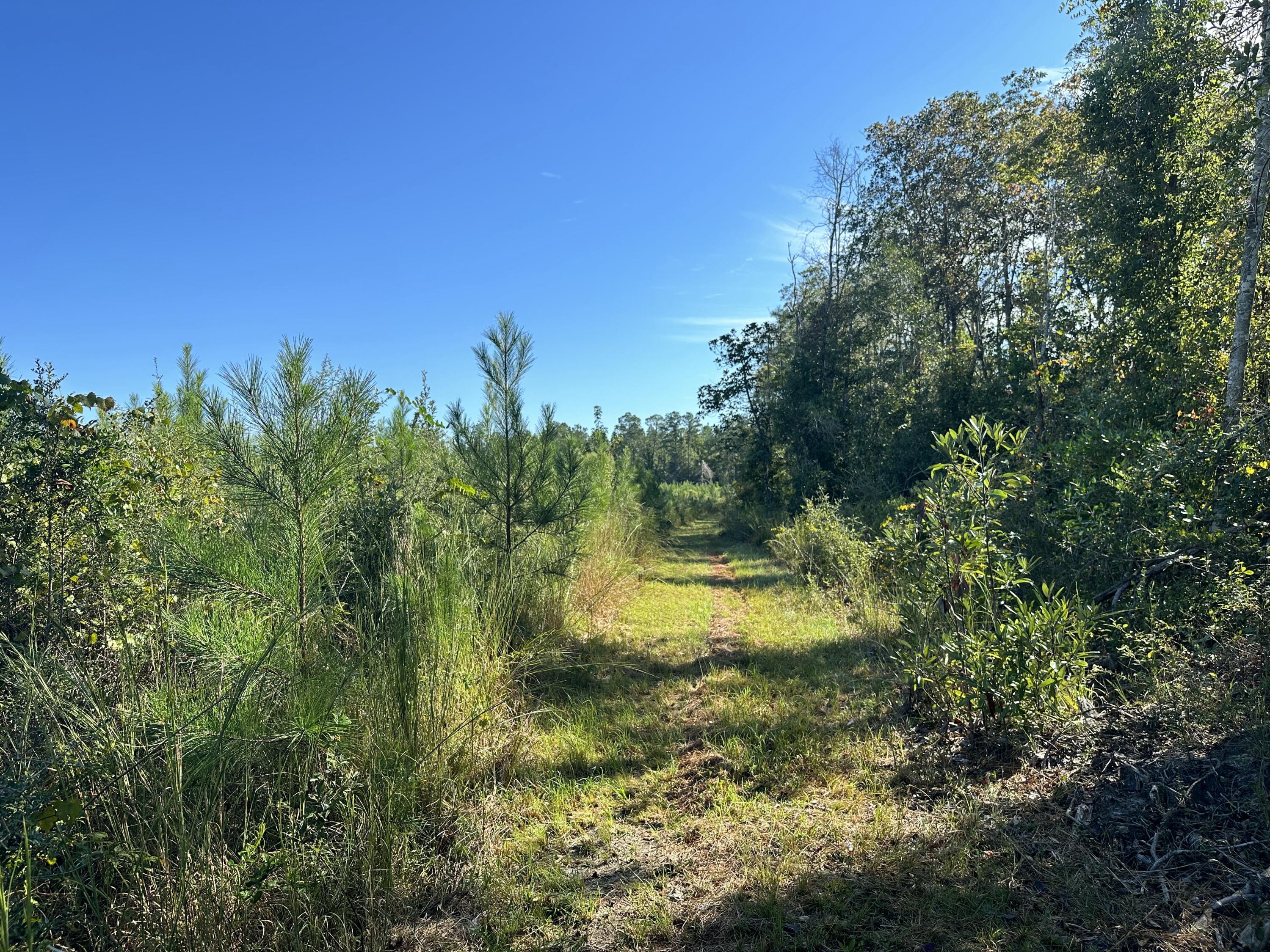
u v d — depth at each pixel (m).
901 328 24.86
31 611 3.50
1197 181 11.97
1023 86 20.73
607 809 3.95
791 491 24.70
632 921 2.95
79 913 2.71
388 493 6.11
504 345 7.18
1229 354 10.80
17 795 2.56
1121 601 5.52
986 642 4.42
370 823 3.25
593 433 14.45
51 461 3.70
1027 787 3.69
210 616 3.65
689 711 5.58
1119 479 5.89
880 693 5.45
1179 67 11.30
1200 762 3.29
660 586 12.26
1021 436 4.98
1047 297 14.80
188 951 2.64
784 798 3.96
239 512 4.80
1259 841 2.80
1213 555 5.02
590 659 7.10
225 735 3.14
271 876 2.97
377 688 3.90
